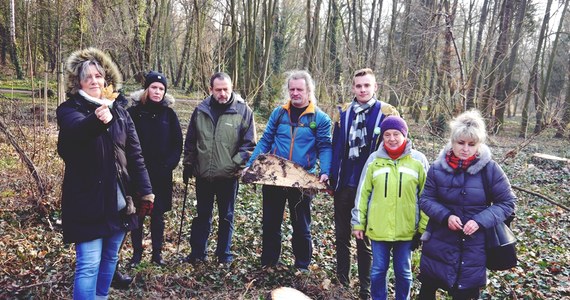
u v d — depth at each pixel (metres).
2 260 4.31
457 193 3.34
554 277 4.99
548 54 27.81
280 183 4.22
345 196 4.14
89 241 3.07
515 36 18.83
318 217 7.09
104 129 2.89
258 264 4.70
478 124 3.31
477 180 3.33
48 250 4.74
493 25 11.55
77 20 16.48
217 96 4.60
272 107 18.14
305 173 4.28
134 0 20.55
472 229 3.20
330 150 4.36
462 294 3.31
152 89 4.45
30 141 6.93
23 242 4.85
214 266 4.57
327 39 22.88
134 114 4.52
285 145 4.43
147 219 6.16
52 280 3.92
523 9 18.52
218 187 4.72
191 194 7.48
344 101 12.10
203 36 15.39
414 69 15.88
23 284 3.86
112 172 3.15
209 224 4.80
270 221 4.50
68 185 3.04
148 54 21.30
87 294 3.05
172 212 6.55
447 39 10.86
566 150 15.91
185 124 14.05
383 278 3.71
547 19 21.80
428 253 3.44
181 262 4.68
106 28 18.48
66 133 2.92
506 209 3.25
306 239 4.52
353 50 17.94
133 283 4.04
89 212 3.03
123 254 4.86
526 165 12.31
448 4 11.25
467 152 3.32
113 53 18.75
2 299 3.58
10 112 6.71
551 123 8.43
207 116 4.63
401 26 23.89
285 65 27.53
